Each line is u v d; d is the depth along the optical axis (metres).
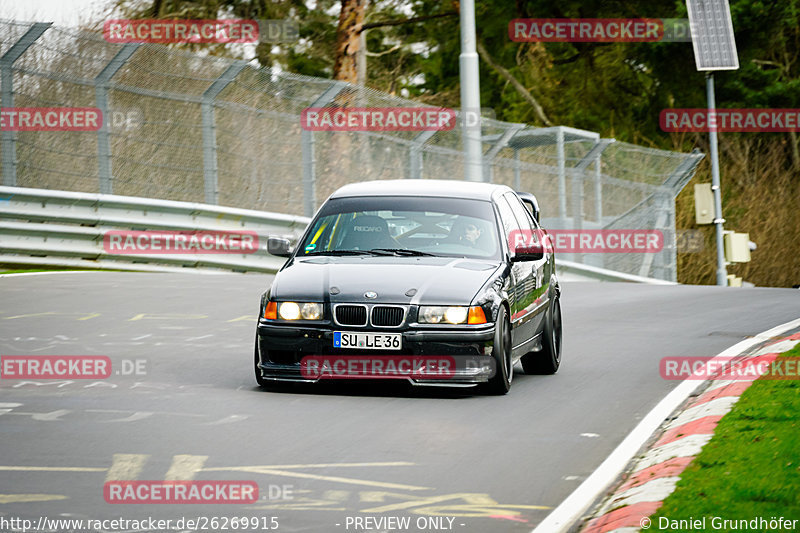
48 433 27.88
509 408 32.12
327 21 141.00
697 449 25.23
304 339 33.09
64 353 40.53
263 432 28.39
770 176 157.88
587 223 91.75
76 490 22.89
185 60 74.25
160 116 73.88
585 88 150.00
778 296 65.88
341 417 30.41
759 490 21.33
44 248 69.25
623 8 143.00
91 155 72.38
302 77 77.19
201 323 48.75
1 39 69.88
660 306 59.94
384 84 144.12
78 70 71.56
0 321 48.16
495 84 153.12
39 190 68.81
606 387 35.69
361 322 33.00
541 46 147.75
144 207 71.69
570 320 53.44
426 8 147.75
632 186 98.06
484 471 25.02
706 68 94.31
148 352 41.06
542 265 39.59
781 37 149.12
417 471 24.91
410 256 35.78
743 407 29.44
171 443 27.05
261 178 77.06
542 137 87.94
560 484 24.02
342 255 36.06
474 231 36.56
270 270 75.94
